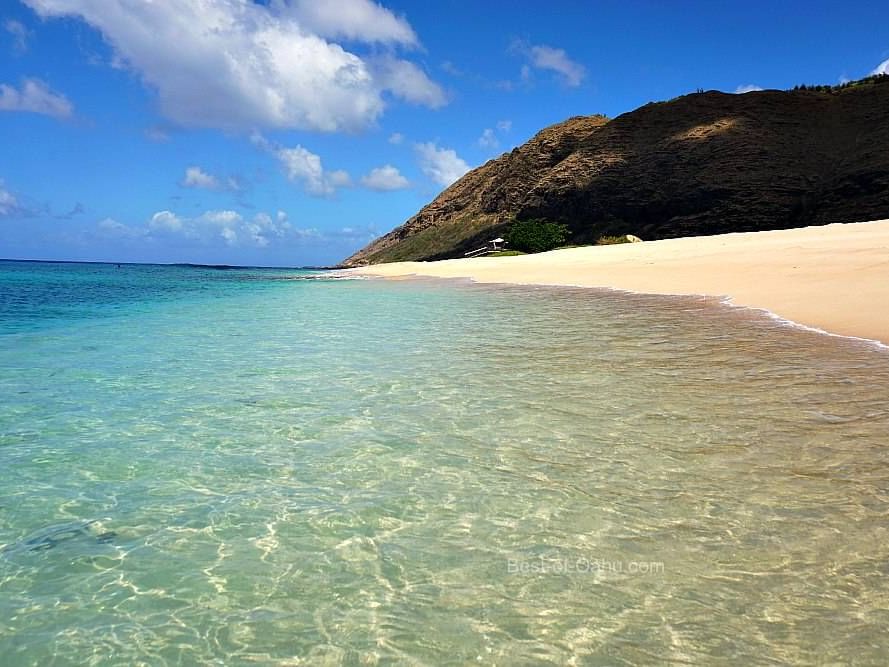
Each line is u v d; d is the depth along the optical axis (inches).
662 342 484.4
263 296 1309.1
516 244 3302.2
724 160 3378.4
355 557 180.1
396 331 626.8
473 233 4655.5
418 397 347.6
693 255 1402.6
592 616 149.2
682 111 3912.4
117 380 412.5
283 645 143.8
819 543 174.2
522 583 163.6
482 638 143.3
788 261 1019.3
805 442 247.4
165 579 171.8
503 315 738.8
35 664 139.3
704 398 316.5
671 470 228.4
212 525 202.1
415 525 197.5
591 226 3599.9
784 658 132.1
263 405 340.5
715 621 144.7
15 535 197.2
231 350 531.5
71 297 1333.7
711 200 3248.0
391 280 1907.0
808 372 357.1
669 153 3614.7
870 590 152.6
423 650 140.3
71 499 223.6
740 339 475.8
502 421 296.0
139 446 277.3
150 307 1035.3
